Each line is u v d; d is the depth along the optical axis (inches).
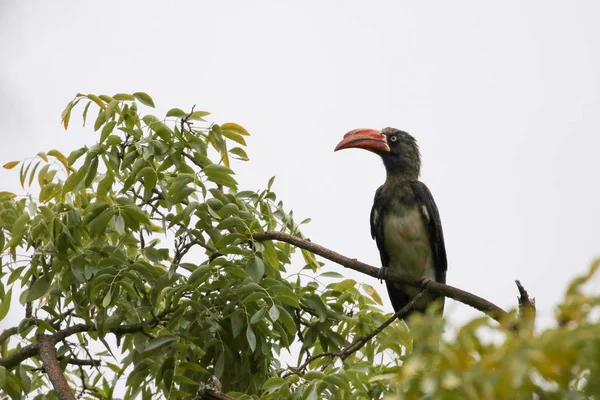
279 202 448.1
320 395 356.8
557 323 179.5
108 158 411.2
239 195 438.0
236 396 370.6
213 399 354.6
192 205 413.7
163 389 402.6
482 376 171.6
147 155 410.9
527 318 182.5
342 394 354.9
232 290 403.5
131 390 438.9
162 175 426.3
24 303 425.4
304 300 426.9
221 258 400.2
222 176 421.7
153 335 425.1
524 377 170.2
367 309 438.0
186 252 429.4
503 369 169.9
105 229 404.5
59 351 423.8
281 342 423.8
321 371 374.6
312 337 430.3
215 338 403.9
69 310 443.8
